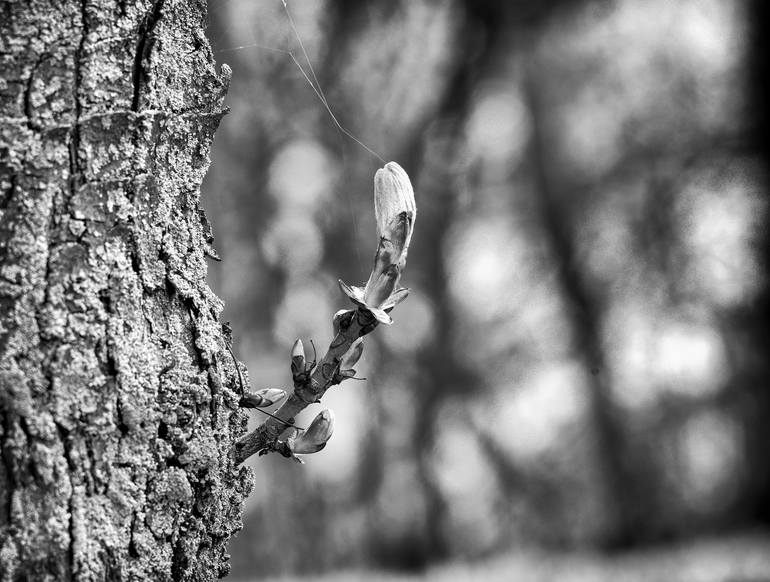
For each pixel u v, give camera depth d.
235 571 3.37
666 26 3.72
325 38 3.04
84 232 0.61
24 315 0.60
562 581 3.15
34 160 0.60
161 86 0.63
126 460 0.61
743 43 3.46
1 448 0.60
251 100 3.10
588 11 3.49
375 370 3.77
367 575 3.52
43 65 0.61
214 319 0.64
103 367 0.61
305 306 3.43
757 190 3.47
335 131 3.33
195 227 0.65
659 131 3.77
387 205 0.67
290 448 0.67
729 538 3.55
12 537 0.59
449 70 3.60
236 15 2.31
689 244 3.62
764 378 3.58
